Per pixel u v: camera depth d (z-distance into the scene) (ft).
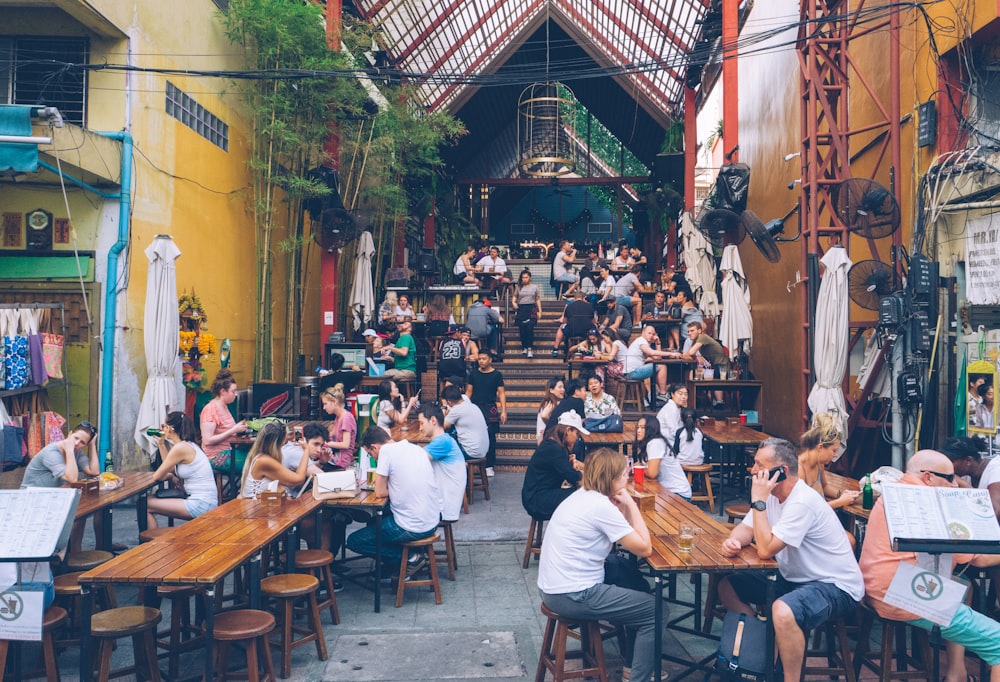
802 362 31.12
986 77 24.64
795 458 14.05
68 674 15.46
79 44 31.65
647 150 96.58
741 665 13.26
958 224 24.47
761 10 47.93
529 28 74.18
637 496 17.54
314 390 37.88
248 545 14.64
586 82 84.74
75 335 30.60
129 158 30.91
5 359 25.94
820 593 13.25
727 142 47.57
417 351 50.57
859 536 17.11
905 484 12.69
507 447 37.73
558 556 13.84
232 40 40.52
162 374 29.30
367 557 21.71
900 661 15.06
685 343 47.32
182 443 20.81
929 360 24.62
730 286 40.37
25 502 13.02
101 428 30.27
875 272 26.45
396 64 59.72
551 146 79.10
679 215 79.87
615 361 39.78
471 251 58.65
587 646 15.05
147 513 20.35
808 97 31.68
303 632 16.14
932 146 26.02
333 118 45.83
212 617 13.10
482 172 98.58
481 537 25.46
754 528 13.70
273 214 45.91
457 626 17.83
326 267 46.65
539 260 82.89
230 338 41.09
